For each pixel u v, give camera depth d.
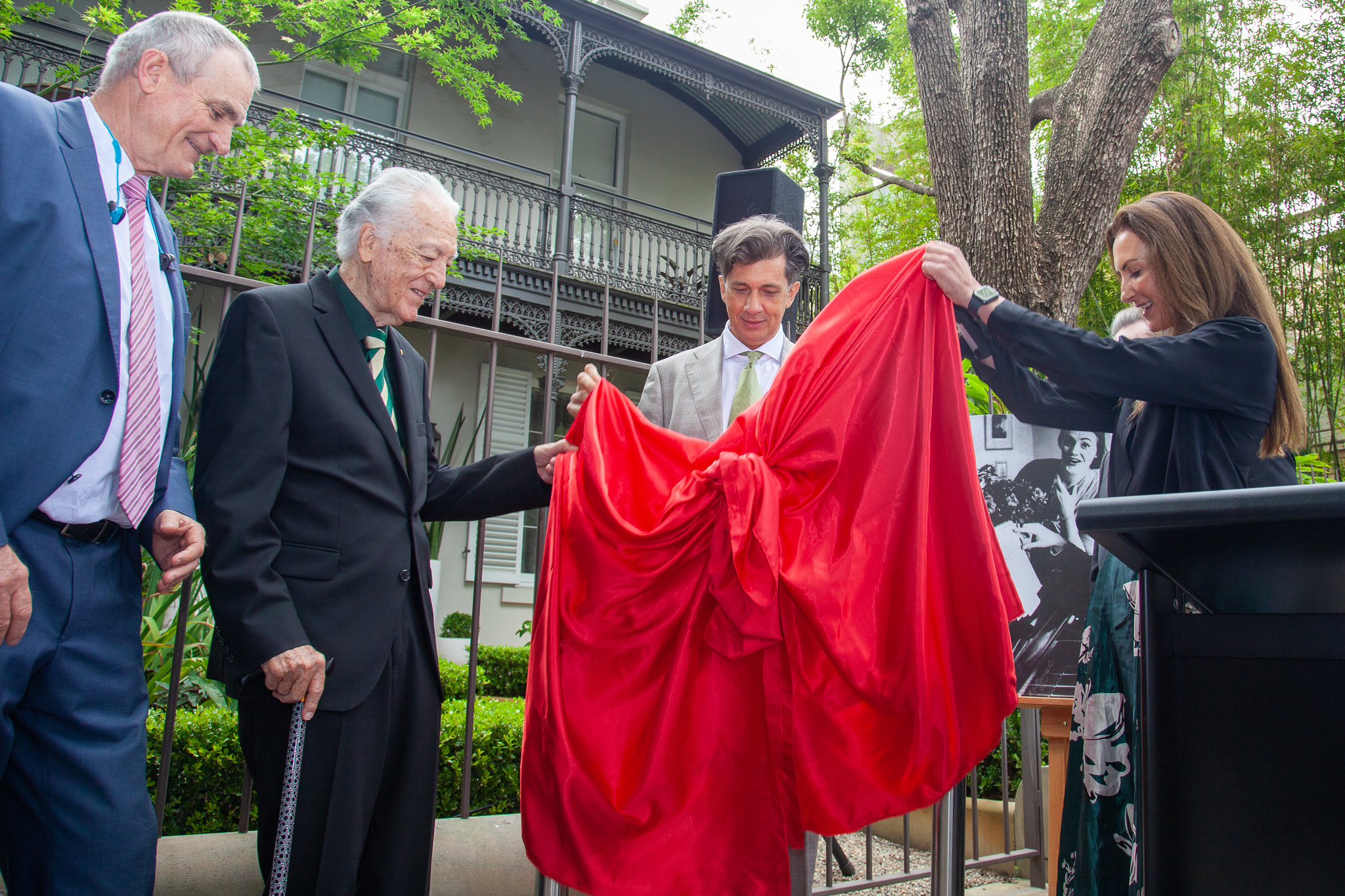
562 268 9.97
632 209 11.88
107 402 1.39
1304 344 7.92
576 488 1.68
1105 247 6.29
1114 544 0.85
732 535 1.45
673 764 1.48
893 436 1.54
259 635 1.42
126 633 1.46
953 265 1.60
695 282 11.09
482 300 9.62
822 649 1.48
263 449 1.55
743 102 11.27
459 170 9.57
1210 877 0.78
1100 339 1.50
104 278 1.40
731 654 1.50
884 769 1.42
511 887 2.27
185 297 1.66
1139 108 6.18
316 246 6.03
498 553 9.58
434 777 1.74
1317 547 0.75
